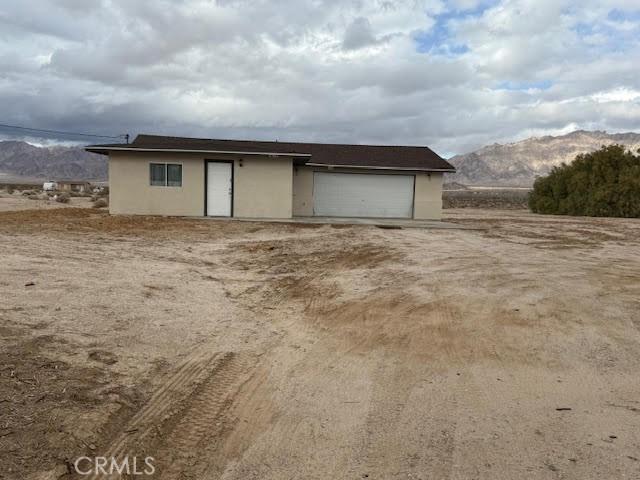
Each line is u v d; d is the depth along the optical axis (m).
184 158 23.27
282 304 9.14
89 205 36.00
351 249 15.27
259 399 5.24
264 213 23.89
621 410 5.10
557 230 23.62
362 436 4.52
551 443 4.40
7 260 10.30
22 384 4.88
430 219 28.06
